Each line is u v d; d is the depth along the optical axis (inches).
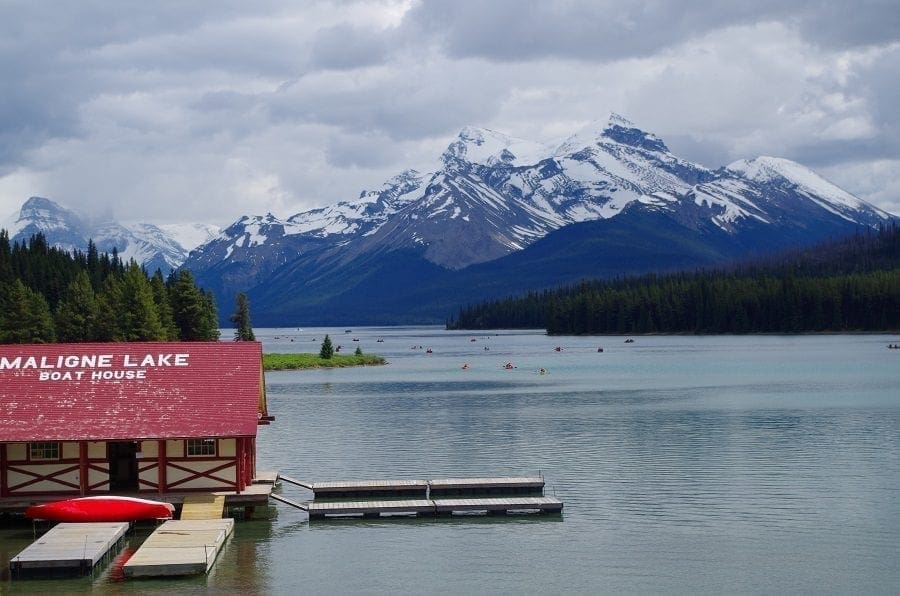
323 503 2351.1
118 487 2309.3
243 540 2097.7
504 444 3351.4
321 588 1769.2
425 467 2925.7
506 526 2194.9
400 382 6392.7
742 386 5378.9
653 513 2289.6
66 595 1728.6
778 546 2007.9
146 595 1724.9
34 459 2257.6
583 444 3309.5
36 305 6501.0
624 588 1761.8
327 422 4062.5
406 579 1820.9
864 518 2214.6
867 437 3346.5
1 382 2329.0
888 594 1718.8
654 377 6215.6
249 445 2434.8
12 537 2132.1
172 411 2276.1
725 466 2837.1
